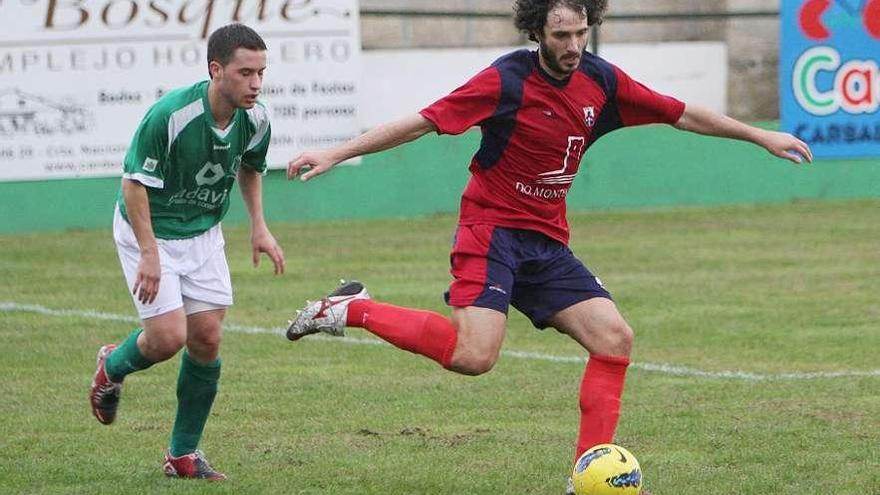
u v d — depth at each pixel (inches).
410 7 1824.6
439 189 1688.0
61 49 1521.9
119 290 1121.4
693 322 966.4
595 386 510.3
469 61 1685.5
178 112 502.9
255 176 553.9
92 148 1549.0
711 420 657.6
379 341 900.0
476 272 508.1
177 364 807.7
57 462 572.1
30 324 958.4
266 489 524.7
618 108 519.5
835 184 1784.0
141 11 1535.4
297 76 1574.8
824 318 978.7
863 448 595.5
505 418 667.4
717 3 1870.1
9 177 1530.5
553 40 487.2
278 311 1019.9
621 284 1144.8
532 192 512.7
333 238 1475.1
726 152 1756.9
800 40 1736.0
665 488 529.7
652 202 1743.4
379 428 644.1
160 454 589.9
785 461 573.0
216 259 534.9
